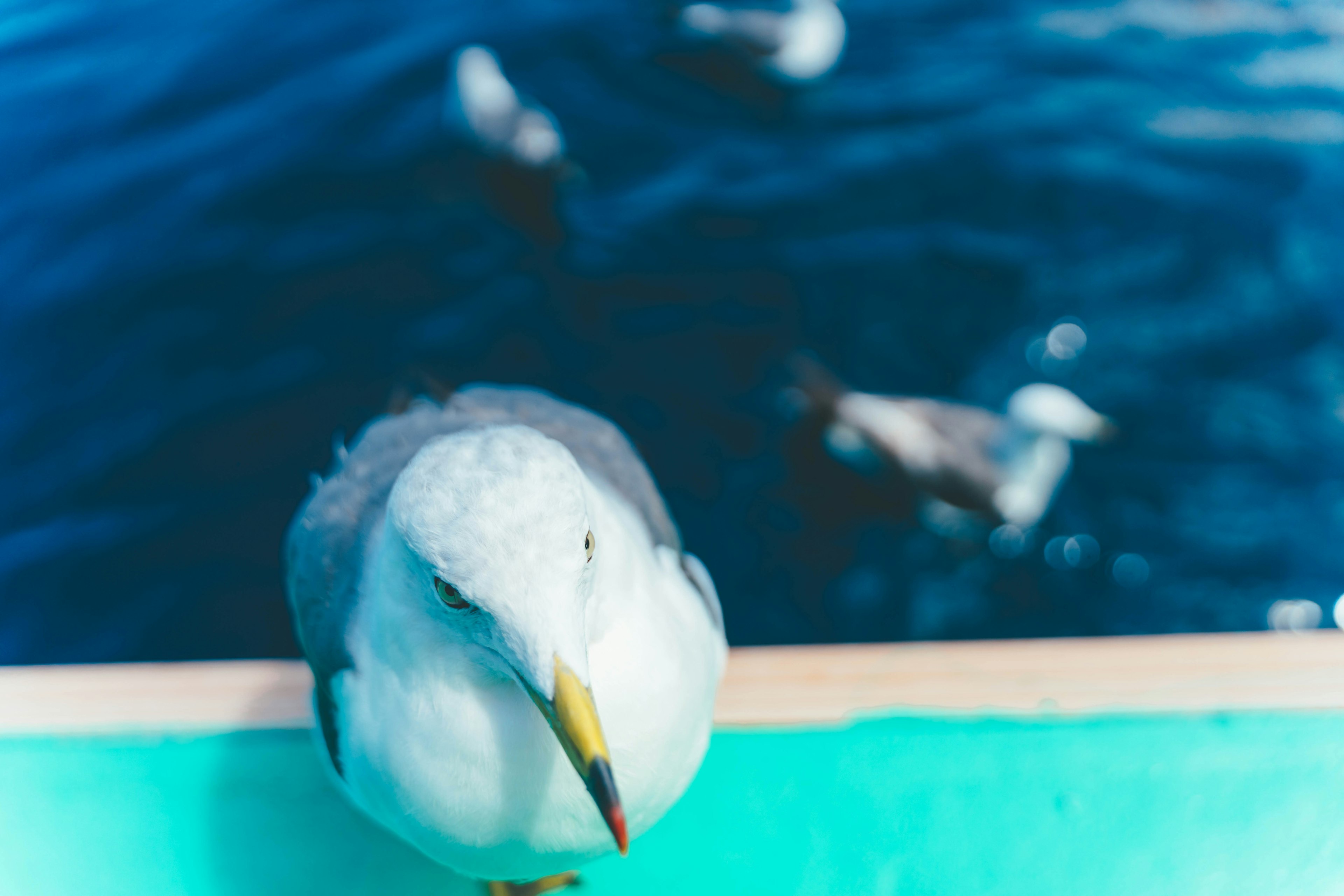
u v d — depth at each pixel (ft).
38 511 5.12
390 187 6.49
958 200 6.61
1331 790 2.18
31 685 2.35
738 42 7.34
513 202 6.47
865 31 7.68
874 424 5.59
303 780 2.26
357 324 5.87
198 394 5.52
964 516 5.56
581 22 7.68
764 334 5.96
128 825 2.23
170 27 7.37
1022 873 2.15
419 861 2.19
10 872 2.19
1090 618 5.18
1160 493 5.50
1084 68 7.29
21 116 6.79
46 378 5.58
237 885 2.18
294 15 7.50
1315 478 5.46
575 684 1.71
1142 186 6.59
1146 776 2.21
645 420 5.59
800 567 5.25
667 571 2.10
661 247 6.38
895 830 2.19
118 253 6.11
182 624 4.73
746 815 2.22
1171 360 5.90
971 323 6.05
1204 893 2.12
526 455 1.73
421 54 7.30
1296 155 6.69
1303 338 5.95
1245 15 7.56
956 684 2.30
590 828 1.93
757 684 2.31
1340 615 5.00
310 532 2.15
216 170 6.52
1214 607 5.13
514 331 5.88
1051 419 5.54
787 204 6.63
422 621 1.81
